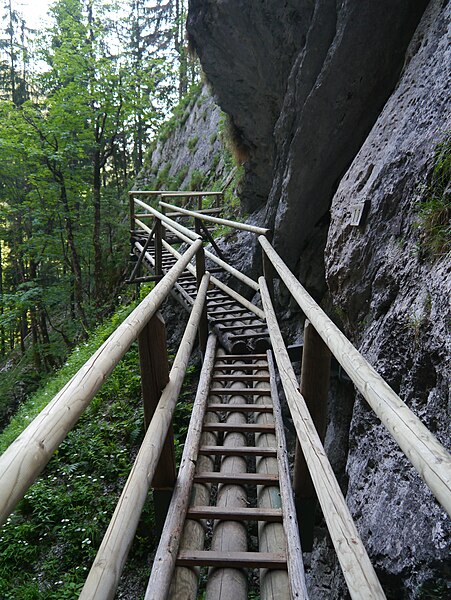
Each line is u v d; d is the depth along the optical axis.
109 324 11.33
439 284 2.48
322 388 2.69
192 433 3.20
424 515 2.21
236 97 7.67
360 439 3.19
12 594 4.30
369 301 3.61
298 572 1.95
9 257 18.92
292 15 6.23
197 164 15.70
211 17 7.00
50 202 14.30
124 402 6.87
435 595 2.07
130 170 26.28
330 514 1.51
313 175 5.93
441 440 2.26
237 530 2.39
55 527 4.95
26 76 22.00
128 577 4.58
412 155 3.30
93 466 5.82
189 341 3.11
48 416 1.02
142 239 11.72
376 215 3.57
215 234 10.28
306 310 2.39
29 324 21.11
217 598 1.97
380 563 2.45
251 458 5.26
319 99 5.49
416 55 4.10
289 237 6.45
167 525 2.28
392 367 2.93
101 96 13.45
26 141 13.01
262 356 4.89
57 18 14.05
